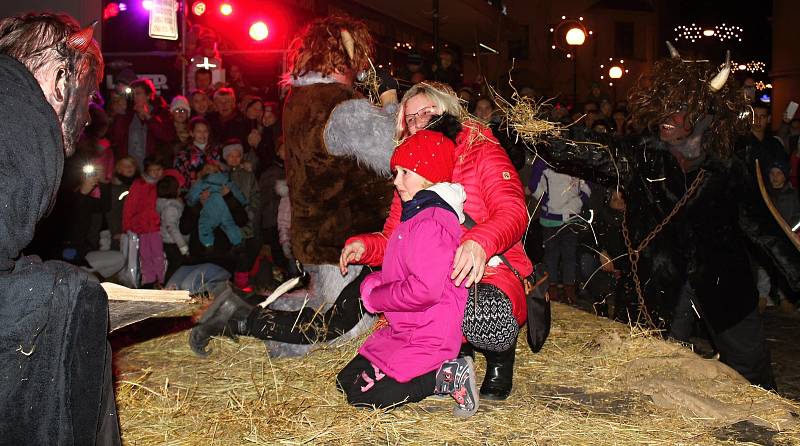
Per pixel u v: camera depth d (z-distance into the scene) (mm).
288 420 3330
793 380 5465
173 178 7406
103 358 2256
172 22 4711
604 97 15812
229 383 3871
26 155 2037
